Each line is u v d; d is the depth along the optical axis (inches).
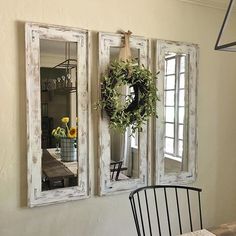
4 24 67.7
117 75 76.7
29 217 72.2
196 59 92.7
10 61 68.5
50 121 73.1
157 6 86.7
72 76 75.0
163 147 88.4
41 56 71.1
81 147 76.7
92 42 77.7
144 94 79.5
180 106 90.9
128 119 78.0
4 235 69.7
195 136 94.0
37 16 71.1
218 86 99.1
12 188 70.1
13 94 69.1
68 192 75.2
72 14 75.0
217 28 97.6
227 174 103.0
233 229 59.8
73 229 77.8
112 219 82.9
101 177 79.3
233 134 103.2
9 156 69.4
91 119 78.4
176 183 91.7
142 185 85.3
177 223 93.4
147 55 84.4
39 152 71.6
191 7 92.4
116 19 80.7
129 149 83.2
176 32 90.1
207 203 99.8
